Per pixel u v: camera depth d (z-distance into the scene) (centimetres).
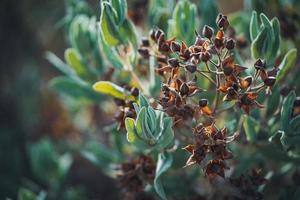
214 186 43
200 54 35
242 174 39
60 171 55
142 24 47
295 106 37
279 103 41
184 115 35
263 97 39
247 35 48
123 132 48
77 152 62
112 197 64
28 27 71
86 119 63
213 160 35
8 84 70
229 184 42
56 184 56
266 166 46
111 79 46
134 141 36
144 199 45
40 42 72
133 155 46
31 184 63
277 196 45
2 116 68
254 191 39
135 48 40
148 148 37
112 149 53
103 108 53
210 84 43
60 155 62
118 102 39
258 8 46
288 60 39
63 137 64
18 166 64
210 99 42
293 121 37
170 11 45
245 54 45
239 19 48
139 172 41
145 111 35
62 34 71
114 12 39
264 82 35
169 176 46
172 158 39
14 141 66
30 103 66
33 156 55
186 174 46
